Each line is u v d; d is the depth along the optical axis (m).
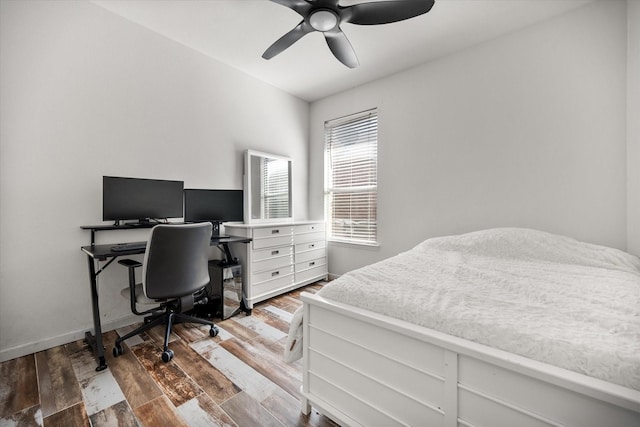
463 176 2.60
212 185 2.78
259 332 2.12
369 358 1.06
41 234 1.85
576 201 2.07
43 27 1.83
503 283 1.32
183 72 2.55
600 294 1.14
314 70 2.99
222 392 1.44
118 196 2.03
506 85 2.36
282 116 3.47
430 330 0.92
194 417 1.27
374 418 1.05
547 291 1.18
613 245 1.94
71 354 1.80
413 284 1.30
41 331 1.86
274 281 2.82
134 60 2.24
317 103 3.77
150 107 2.34
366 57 2.71
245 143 3.07
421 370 0.93
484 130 2.47
